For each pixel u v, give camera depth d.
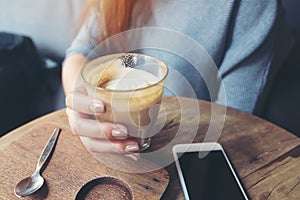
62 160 0.42
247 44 0.64
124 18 0.67
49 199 0.37
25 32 1.46
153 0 0.69
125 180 0.39
